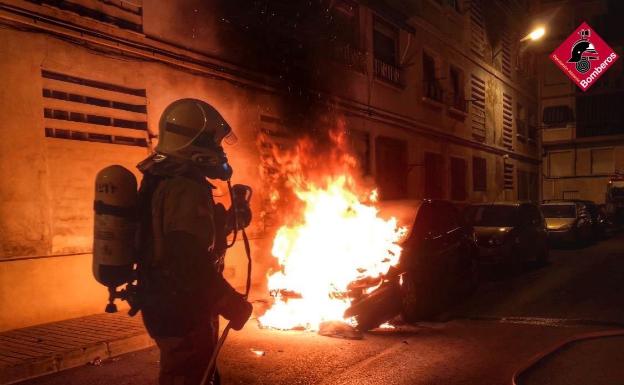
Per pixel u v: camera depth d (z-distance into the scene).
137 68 8.18
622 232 24.02
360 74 13.88
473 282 9.58
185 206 2.52
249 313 2.67
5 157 6.52
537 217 13.28
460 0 20.92
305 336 6.42
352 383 4.78
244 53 10.20
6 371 4.95
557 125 33.47
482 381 4.79
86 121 7.53
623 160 32.06
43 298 6.76
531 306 8.15
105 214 2.53
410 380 4.84
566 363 5.18
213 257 2.76
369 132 14.34
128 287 2.66
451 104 19.28
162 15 8.59
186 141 2.66
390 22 15.39
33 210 6.77
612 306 7.99
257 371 5.15
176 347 2.61
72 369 5.36
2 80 6.50
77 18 7.31
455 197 20.02
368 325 6.61
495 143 24.34
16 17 6.61
